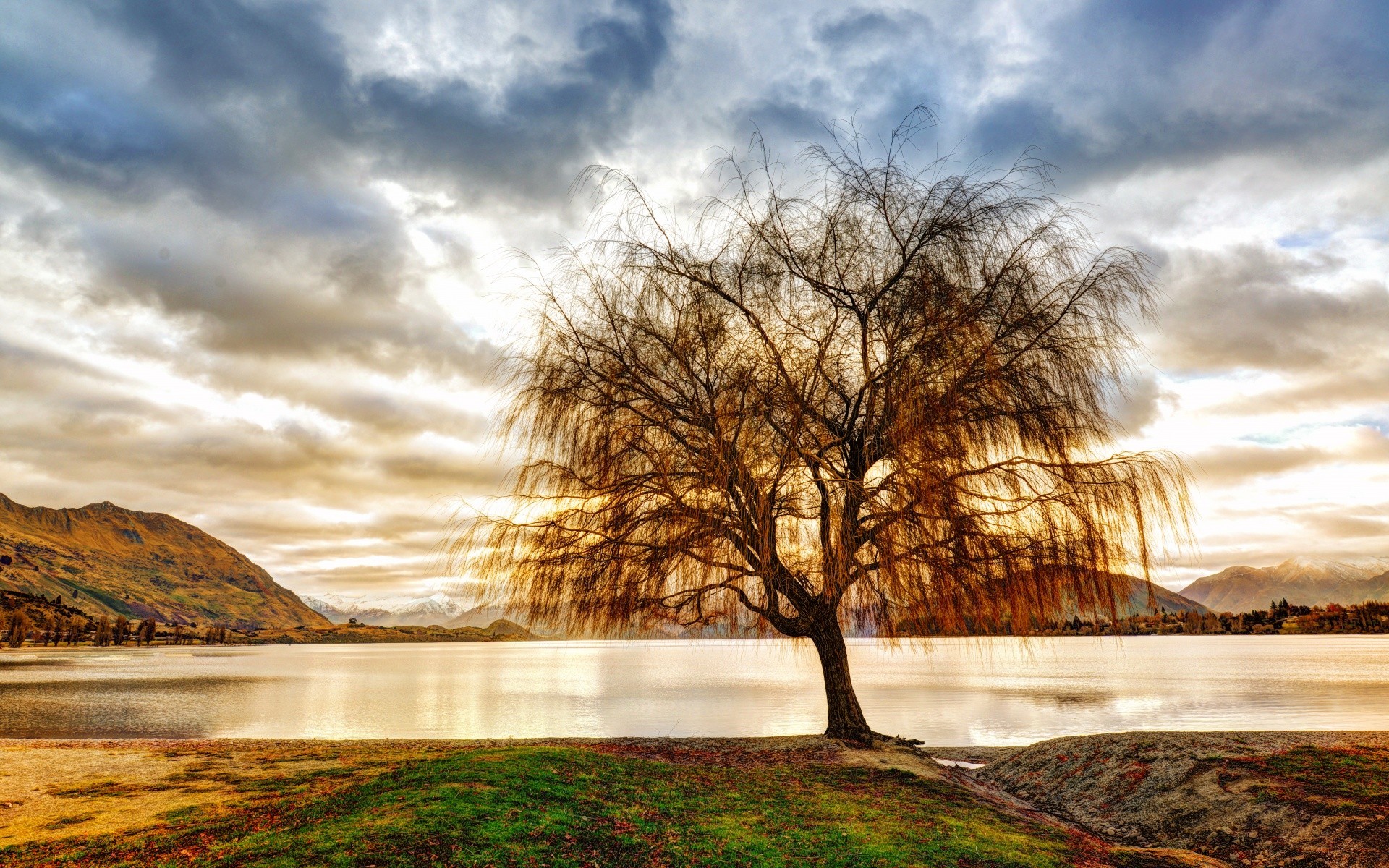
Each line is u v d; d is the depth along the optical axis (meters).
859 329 15.15
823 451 14.54
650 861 8.23
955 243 13.99
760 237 14.88
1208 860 9.93
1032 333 13.88
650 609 15.23
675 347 14.81
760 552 14.33
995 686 53.09
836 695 16.75
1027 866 8.75
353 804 9.95
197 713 39.22
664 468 14.28
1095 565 12.98
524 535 14.90
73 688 58.66
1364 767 11.94
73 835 9.22
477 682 67.00
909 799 11.62
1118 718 32.53
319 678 73.62
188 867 7.56
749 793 11.45
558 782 10.80
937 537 13.32
